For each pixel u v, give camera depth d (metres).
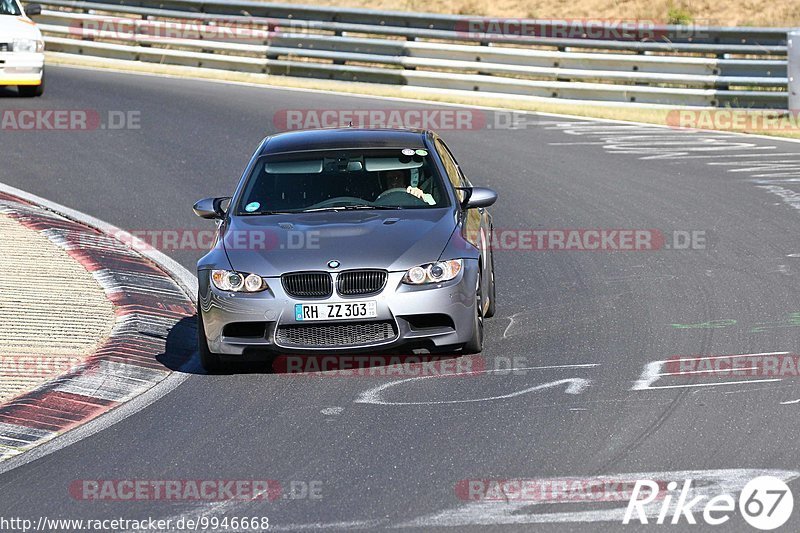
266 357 25.72
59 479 19.28
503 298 31.33
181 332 29.36
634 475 18.00
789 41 59.50
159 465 19.72
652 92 64.56
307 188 27.84
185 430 21.61
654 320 28.06
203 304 25.36
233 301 24.81
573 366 24.50
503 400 22.33
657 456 18.83
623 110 63.88
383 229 25.88
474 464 18.89
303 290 24.75
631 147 53.62
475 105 65.00
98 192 45.31
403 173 28.06
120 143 53.88
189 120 58.94
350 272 24.69
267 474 18.95
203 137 54.97
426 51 69.75
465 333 25.09
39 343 27.38
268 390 24.02
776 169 47.59
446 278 24.89
